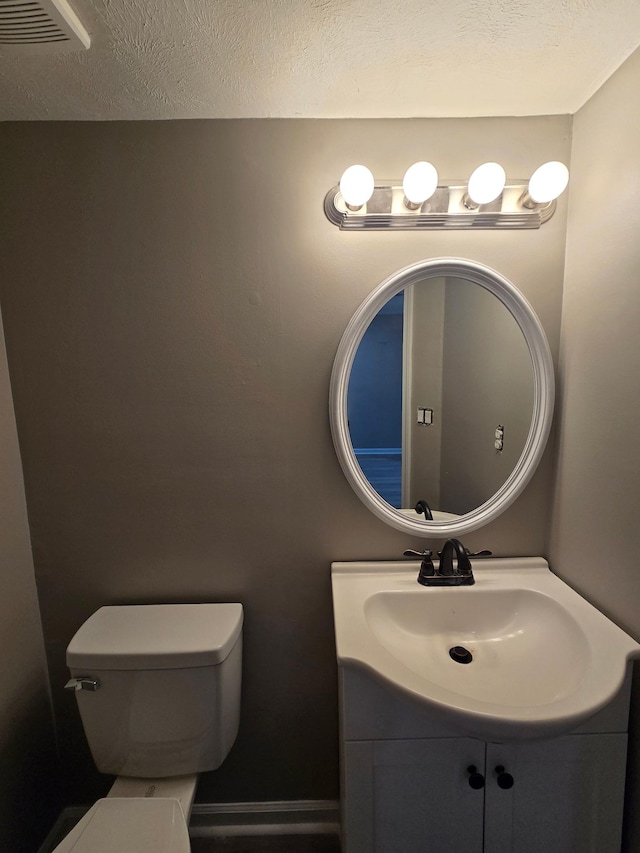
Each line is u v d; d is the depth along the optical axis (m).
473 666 1.06
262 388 1.21
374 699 0.95
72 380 1.19
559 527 1.22
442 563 1.19
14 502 1.19
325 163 1.14
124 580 1.28
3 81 0.95
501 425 1.23
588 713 0.77
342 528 1.27
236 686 1.19
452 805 0.98
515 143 1.14
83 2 0.76
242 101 1.05
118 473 1.23
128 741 1.11
